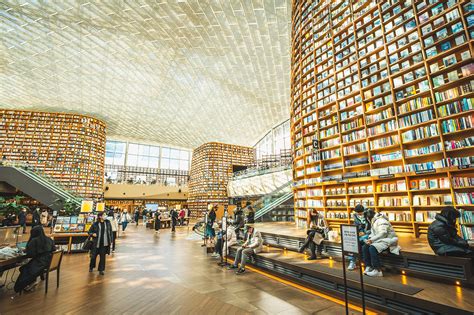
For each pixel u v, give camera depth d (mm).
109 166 35062
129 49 15781
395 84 5797
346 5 7246
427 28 5293
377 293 3045
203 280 4484
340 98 7000
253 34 14438
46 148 20156
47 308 3188
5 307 3232
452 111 4773
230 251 6684
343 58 7020
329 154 7340
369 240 3779
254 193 20891
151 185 31328
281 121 26859
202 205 26188
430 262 3391
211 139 32375
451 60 4863
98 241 5012
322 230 5203
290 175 17312
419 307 2650
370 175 6039
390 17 5980
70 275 4840
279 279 4539
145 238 10773
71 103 21625
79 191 20359
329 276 3682
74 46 15250
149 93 21391
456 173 4770
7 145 19266
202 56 16672
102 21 13312
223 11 12789
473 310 2303
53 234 7176
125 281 4422
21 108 21688
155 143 37844
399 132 5574
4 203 13102
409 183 5387
